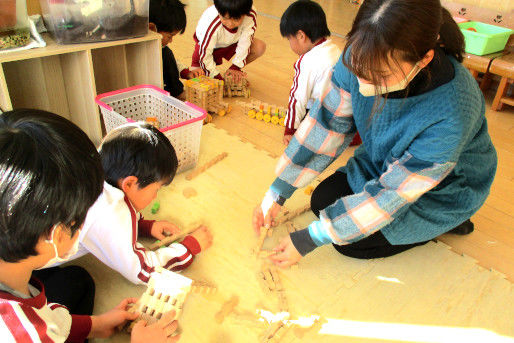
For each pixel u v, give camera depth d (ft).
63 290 3.16
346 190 4.26
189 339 3.22
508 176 5.75
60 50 4.72
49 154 1.63
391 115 3.15
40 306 2.19
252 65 9.09
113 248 3.25
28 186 1.59
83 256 3.88
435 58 2.74
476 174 3.82
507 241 4.61
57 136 1.67
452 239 4.58
